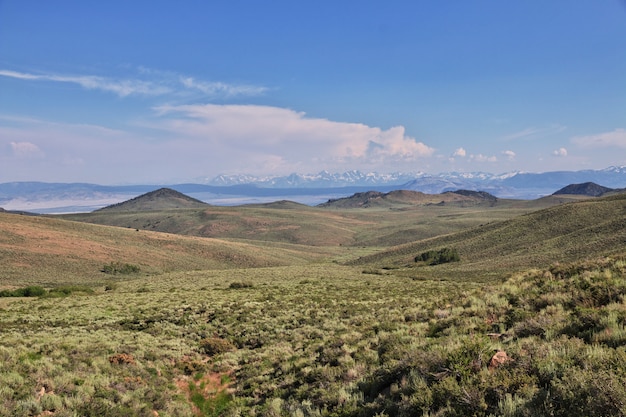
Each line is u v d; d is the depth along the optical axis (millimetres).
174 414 13430
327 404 10336
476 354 9211
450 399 7539
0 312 32125
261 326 25844
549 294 14398
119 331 24281
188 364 18516
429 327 14992
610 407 5707
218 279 64312
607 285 13406
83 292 53844
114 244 126438
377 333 16906
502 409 6652
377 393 9961
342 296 37750
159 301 38031
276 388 13594
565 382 6629
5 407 10508
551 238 97062
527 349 9008
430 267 98188
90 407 11680
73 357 15961
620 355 7043
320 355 15891
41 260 92938
